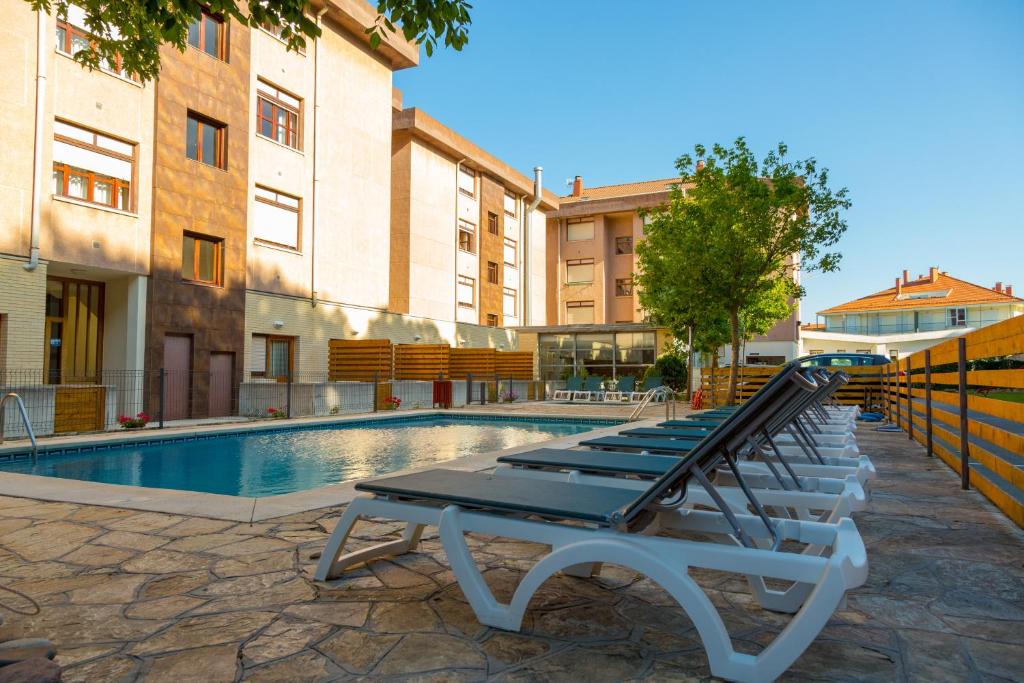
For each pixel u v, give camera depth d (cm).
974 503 509
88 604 279
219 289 1611
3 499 518
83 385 1203
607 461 376
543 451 429
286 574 320
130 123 1412
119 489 563
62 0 597
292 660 222
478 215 3078
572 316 3731
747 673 198
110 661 221
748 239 1722
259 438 1252
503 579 317
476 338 2830
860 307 5212
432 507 274
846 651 232
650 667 217
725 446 239
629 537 222
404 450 1094
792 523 234
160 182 1466
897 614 270
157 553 358
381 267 2253
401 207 2617
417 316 2436
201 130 1609
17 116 1211
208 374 1569
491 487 286
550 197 3650
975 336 553
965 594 296
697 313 1872
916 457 796
